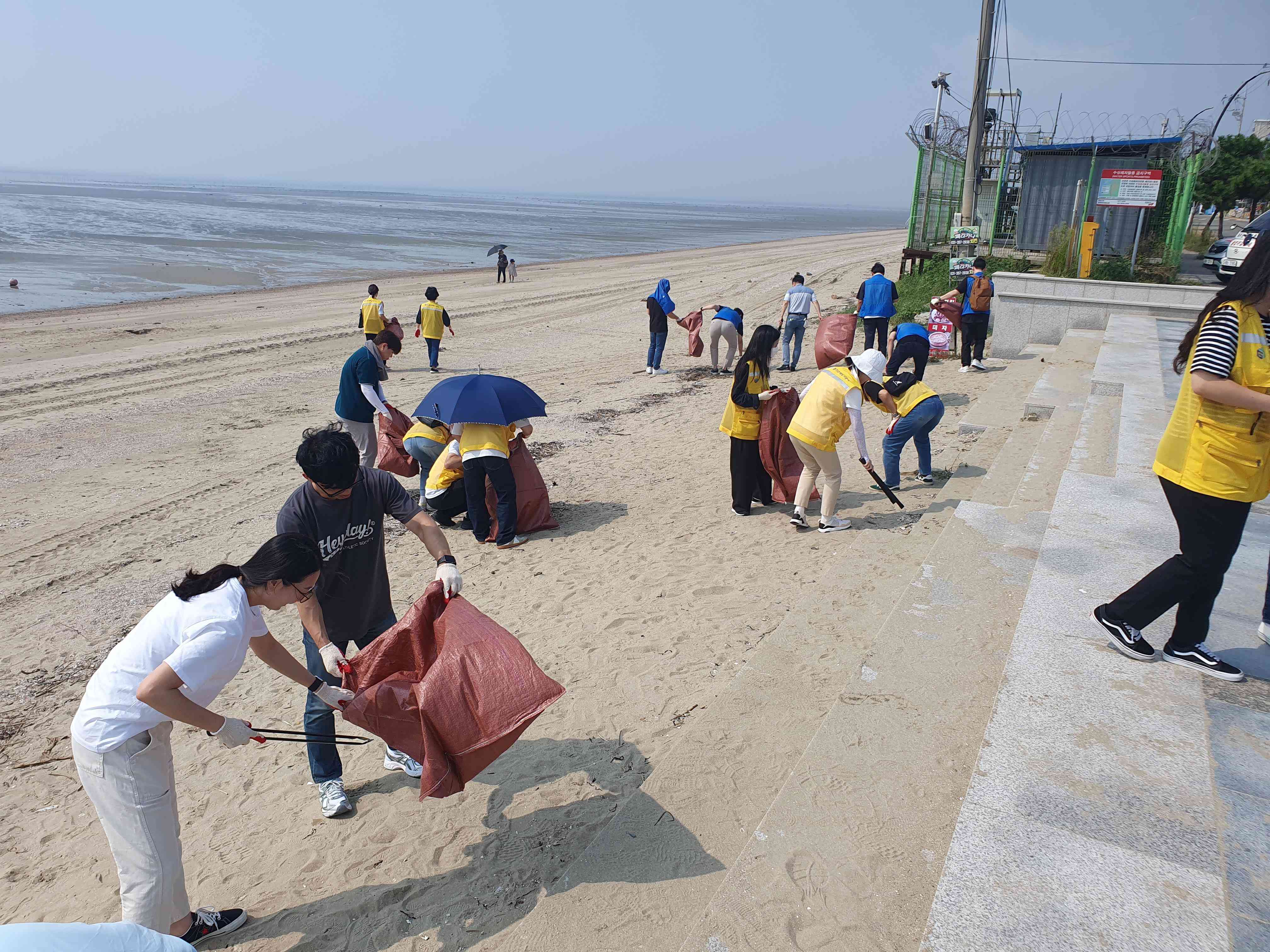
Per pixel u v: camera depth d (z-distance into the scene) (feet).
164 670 9.38
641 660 17.66
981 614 14.99
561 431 39.09
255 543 26.00
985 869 8.48
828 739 11.96
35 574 23.84
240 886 12.30
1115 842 8.80
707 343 63.31
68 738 16.58
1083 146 61.00
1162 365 31.86
